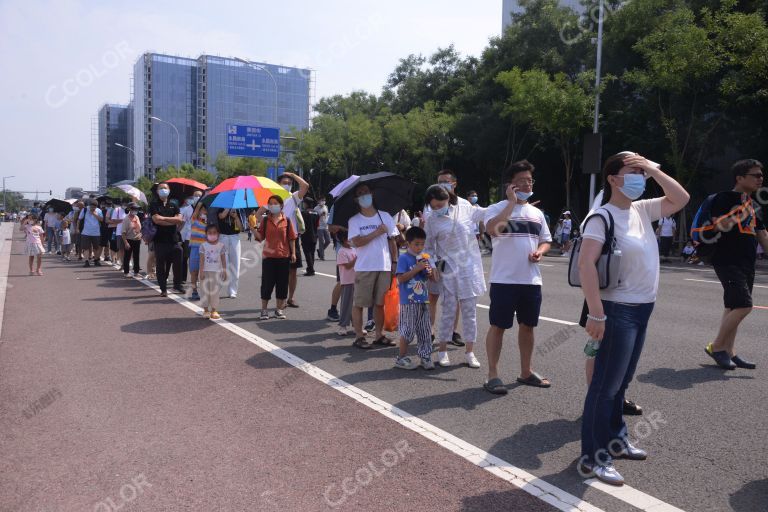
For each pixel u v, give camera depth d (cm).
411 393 509
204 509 315
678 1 2252
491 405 479
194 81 8944
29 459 377
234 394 504
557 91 2367
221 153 6150
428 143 3812
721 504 319
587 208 3338
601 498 326
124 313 883
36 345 678
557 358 627
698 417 451
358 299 663
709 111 2305
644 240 346
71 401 486
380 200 693
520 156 3203
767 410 466
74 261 1788
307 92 7875
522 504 319
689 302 1003
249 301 1009
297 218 949
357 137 4262
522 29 2941
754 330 764
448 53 4231
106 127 10588
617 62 2569
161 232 1035
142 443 401
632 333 344
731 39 1945
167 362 605
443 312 597
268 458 377
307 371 574
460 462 372
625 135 2502
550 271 1577
